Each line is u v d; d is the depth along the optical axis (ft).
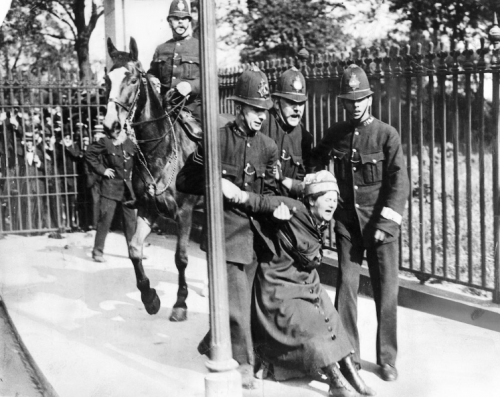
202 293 20.92
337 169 14.98
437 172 24.12
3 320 19.76
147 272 23.29
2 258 25.75
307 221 14.03
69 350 16.96
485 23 23.45
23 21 31.60
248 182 14.65
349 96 14.39
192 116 19.30
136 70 18.45
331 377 13.43
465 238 22.80
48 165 31.48
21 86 30.01
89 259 25.52
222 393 13.17
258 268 14.33
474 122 24.27
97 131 28.25
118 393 14.46
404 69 19.08
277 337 13.73
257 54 24.50
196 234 25.96
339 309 14.90
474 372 14.48
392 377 14.57
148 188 18.58
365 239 14.67
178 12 20.36
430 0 23.49
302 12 23.43
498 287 17.39
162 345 17.12
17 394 15.38
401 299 18.86
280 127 15.53
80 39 31.22
